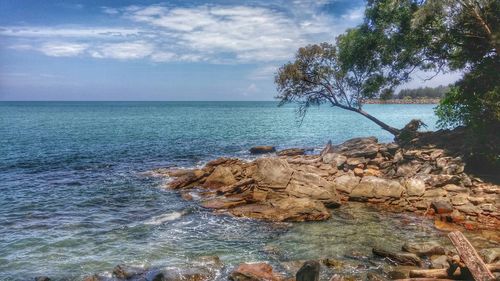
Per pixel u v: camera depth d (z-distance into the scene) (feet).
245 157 133.90
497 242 51.62
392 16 102.83
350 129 255.50
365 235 56.90
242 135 218.18
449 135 94.02
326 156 98.48
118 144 173.88
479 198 65.26
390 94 117.39
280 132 236.43
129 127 279.28
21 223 62.18
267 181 75.66
